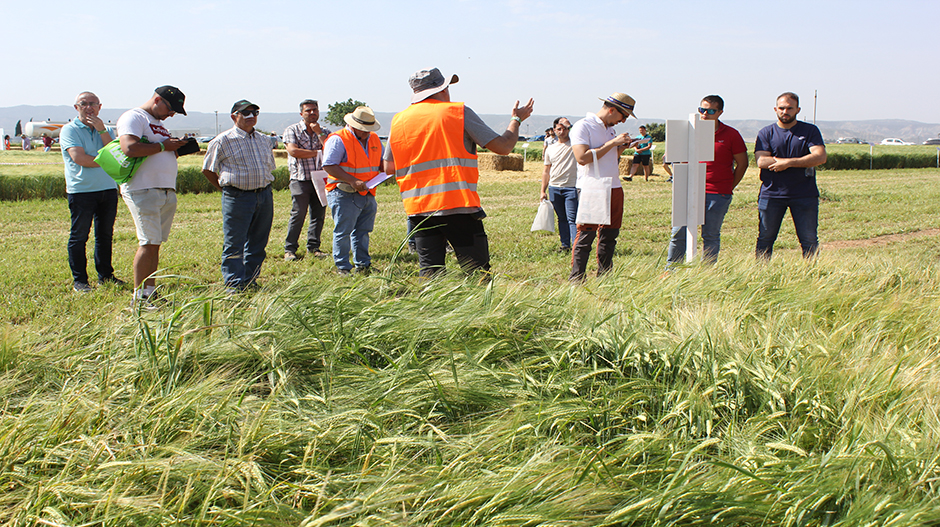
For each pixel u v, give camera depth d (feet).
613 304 12.89
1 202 46.93
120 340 10.64
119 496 6.57
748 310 13.00
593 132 18.45
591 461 6.87
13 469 7.18
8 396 9.17
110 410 8.32
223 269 18.76
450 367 9.55
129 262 22.62
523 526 6.14
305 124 24.11
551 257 24.41
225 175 18.16
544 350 10.44
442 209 13.56
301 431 7.95
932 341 12.03
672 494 6.49
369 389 9.12
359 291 12.29
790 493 6.77
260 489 6.72
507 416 8.53
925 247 28.25
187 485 6.63
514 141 13.74
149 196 16.56
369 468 7.22
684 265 16.92
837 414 8.67
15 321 15.35
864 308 13.74
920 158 128.26
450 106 13.58
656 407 9.04
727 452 7.97
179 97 17.01
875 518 6.43
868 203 47.62
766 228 21.47
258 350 9.93
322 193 23.71
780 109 20.62
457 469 7.13
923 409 8.77
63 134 18.39
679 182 19.31
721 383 9.19
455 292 12.33
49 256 23.89
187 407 8.17
